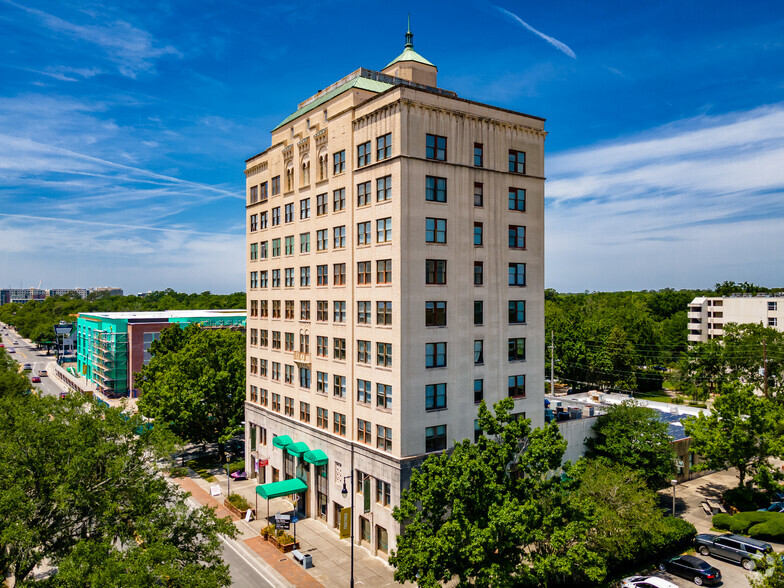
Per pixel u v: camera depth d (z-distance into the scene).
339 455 44.78
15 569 25.72
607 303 187.88
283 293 54.66
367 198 42.50
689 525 41.53
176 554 25.58
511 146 45.34
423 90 40.41
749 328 92.62
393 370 39.25
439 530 27.92
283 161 54.69
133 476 29.20
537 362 46.53
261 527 46.47
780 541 41.38
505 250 44.75
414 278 39.50
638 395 100.81
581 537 29.44
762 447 46.16
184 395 62.97
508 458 30.28
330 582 36.91
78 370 141.75
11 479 25.36
